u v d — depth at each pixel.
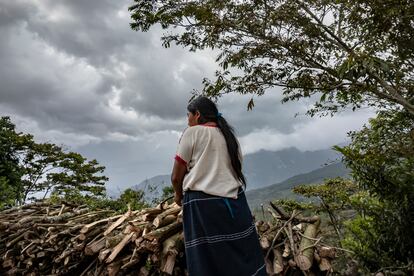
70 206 5.21
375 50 6.05
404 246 3.51
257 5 6.33
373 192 3.73
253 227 2.34
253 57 6.50
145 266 3.11
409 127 6.61
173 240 3.00
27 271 3.95
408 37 5.62
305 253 2.96
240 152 2.51
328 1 6.44
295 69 6.52
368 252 3.80
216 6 6.40
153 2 6.96
